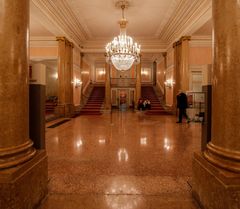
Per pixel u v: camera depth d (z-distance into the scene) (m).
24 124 2.07
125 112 15.41
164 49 14.37
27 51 2.11
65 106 11.04
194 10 8.25
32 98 2.80
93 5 8.93
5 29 1.85
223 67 1.89
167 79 14.22
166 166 3.47
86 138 5.83
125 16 10.10
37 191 2.18
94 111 13.85
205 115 2.91
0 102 1.85
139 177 2.99
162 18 10.34
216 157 1.97
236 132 1.83
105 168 3.37
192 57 10.94
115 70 21.55
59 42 10.76
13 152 1.89
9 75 1.88
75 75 13.19
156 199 2.36
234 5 1.81
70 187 2.66
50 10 7.99
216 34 1.99
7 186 1.71
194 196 2.37
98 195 2.45
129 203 2.27
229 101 1.86
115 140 5.56
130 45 9.16
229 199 1.68
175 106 12.16
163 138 5.83
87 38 13.74
